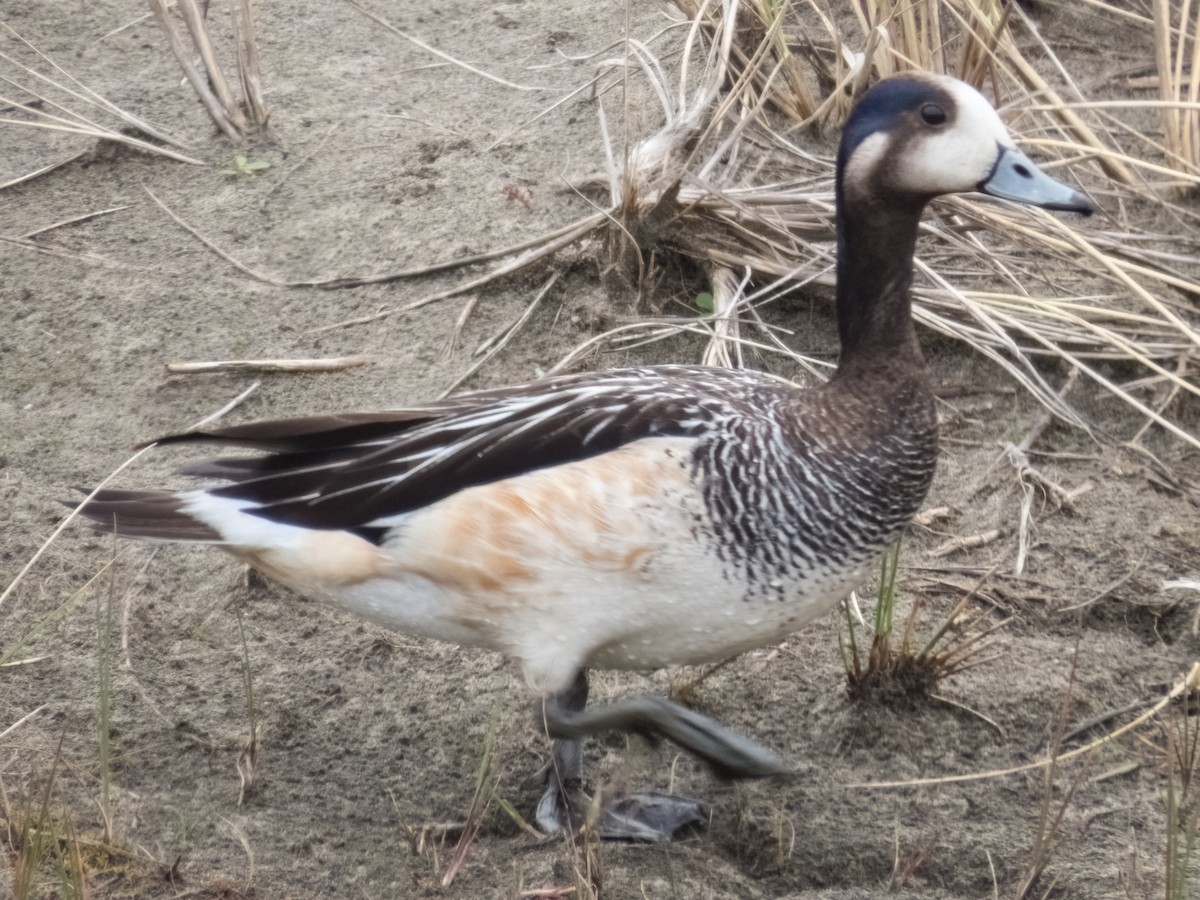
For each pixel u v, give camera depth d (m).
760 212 1.70
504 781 1.41
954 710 1.44
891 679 1.44
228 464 1.38
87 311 1.67
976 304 1.64
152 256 1.71
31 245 1.72
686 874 1.36
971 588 1.51
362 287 1.69
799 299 1.69
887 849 1.37
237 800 1.39
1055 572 1.53
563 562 1.33
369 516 1.35
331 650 1.47
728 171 1.74
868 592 1.51
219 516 1.37
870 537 1.35
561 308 1.67
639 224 1.68
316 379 1.63
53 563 1.50
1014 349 1.63
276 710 1.44
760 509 1.33
